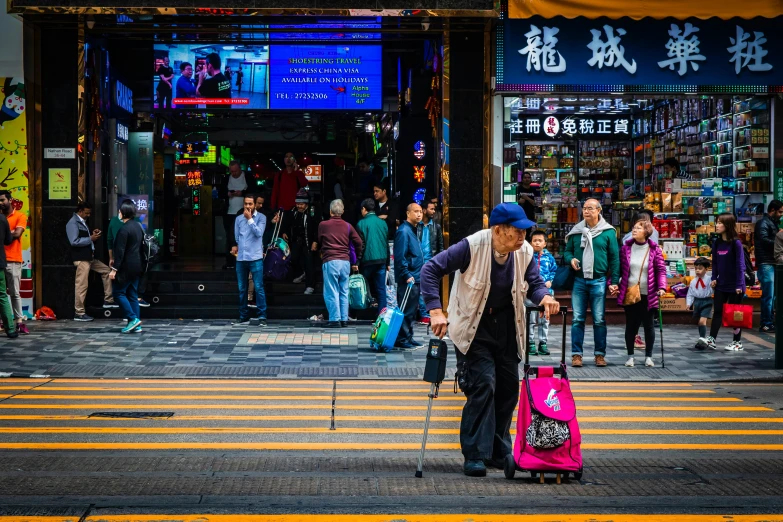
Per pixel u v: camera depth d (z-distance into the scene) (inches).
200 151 838.5
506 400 243.9
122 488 221.8
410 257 474.9
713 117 617.9
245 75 594.9
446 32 564.4
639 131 700.7
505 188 580.7
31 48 552.4
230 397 355.3
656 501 214.7
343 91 599.2
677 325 572.1
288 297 587.5
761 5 560.4
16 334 487.2
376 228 518.0
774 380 408.8
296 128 823.1
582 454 268.5
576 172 706.8
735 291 468.8
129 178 660.7
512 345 236.5
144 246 512.7
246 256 541.3
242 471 240.7
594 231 427.8
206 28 565.3
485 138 568.7
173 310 570.3
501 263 228.8
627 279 426.6
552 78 567.2
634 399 362.6
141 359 433.7
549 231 695.7
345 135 850.1
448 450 271.9
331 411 329.7
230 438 284.7
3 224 475.8
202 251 853.2
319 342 487.5
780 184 584.1
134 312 510.9
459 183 569.3
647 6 553.6
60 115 556.1
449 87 566.6
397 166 670.5
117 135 632.4
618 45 568.4
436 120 590.6
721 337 523.5
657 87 571.8
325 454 264.2
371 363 433.1
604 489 225.1
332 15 530.6
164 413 323.0
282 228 601.9
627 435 296.8
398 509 206.2
